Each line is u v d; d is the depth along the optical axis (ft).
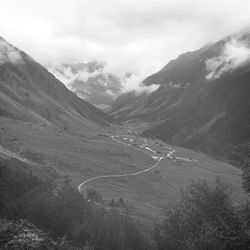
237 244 100.99
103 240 184.14
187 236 118.62
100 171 517.55
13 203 197.88
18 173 245.24
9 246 155.02
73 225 191.21
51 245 167.32
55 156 504.02
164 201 440.45
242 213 109.19
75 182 392.88
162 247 134.10
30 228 175.73
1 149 402.52
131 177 522.88
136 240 192.24
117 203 325.01
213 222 107.96
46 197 210.79
